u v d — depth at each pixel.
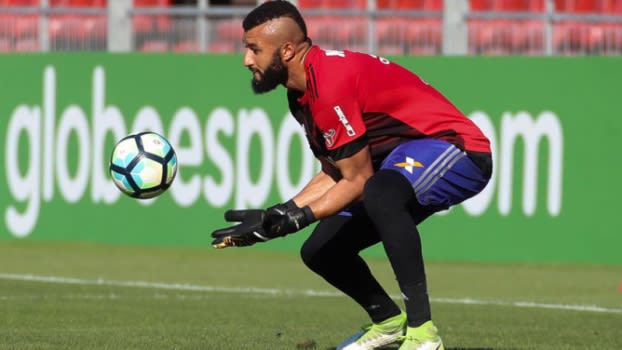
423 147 18.78
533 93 45.53
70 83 48.81
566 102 45.44
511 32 53.91
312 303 32.22
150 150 21.58
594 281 40.53
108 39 53.69
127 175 21.45
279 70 18.83
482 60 45.84
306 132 20.06
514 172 45.72
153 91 48.25
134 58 48.41
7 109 49.44
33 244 49.25
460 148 18.84
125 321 26.86
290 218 18.59
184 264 44.34
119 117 48.47
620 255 45.56
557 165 45.50
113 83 48.53
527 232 45.78
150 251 48.06
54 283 37.00
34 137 49.16
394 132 19.03
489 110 45.84
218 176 47.59
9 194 49.41
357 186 18.81
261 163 47.06
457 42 51.66
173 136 48.12
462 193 19.09
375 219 18.66
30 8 55.38
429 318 18.94
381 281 40.09
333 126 18.61
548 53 53.88
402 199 18.56
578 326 27.41
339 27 55.69
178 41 55.28
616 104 45.34
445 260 46.22
